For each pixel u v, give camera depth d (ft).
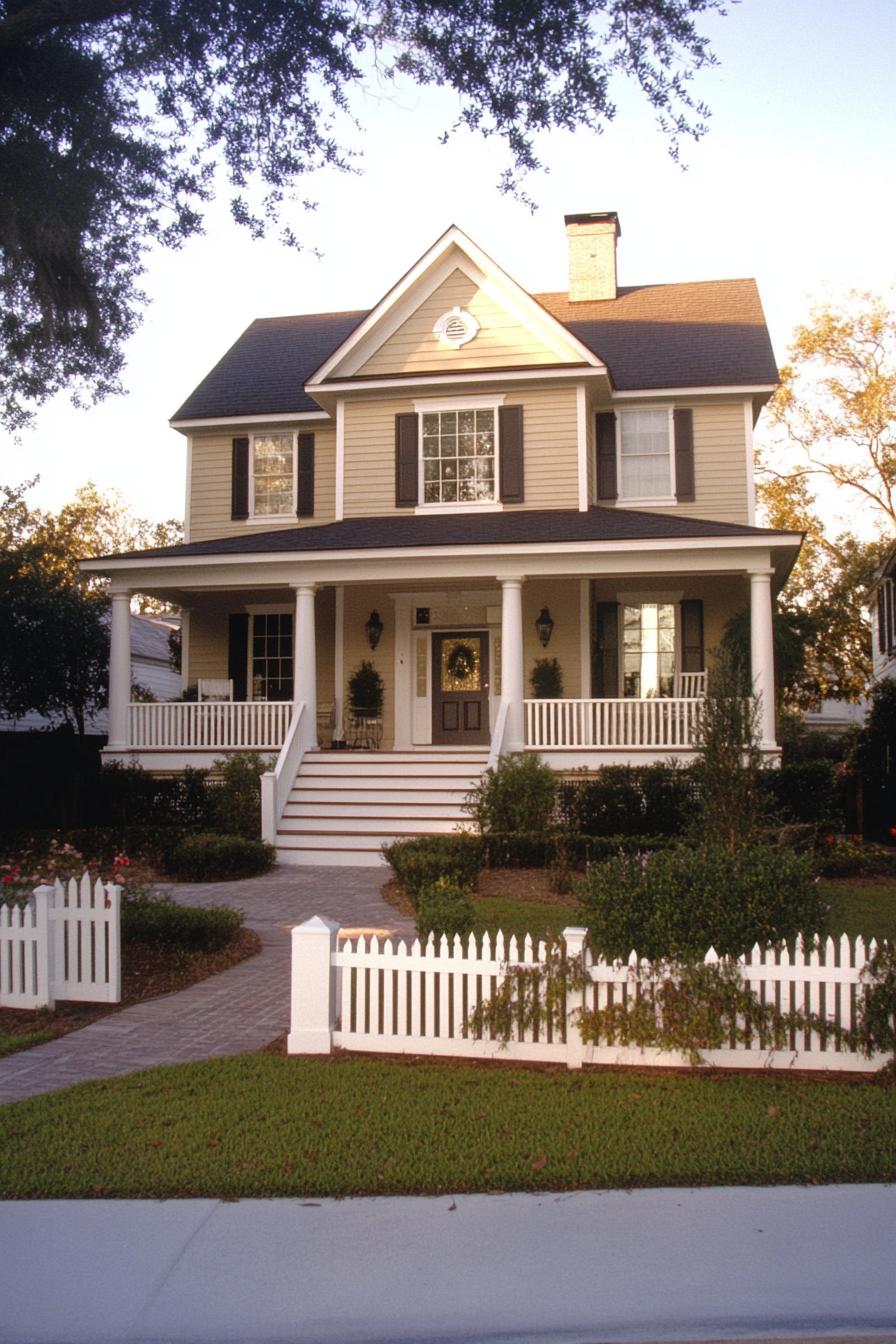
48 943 28.73
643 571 58.70
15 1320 14.29
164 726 63.52
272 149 42.45
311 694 62.08
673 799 53.93
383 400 70.18
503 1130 19.88
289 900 44.39
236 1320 14.28
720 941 24.08
